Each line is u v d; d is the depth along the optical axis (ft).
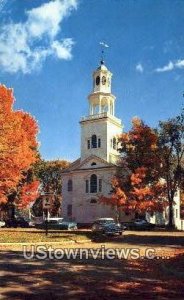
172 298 32.94
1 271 44.91
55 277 42.04
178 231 155.43
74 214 211.41
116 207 195.62
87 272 46.06
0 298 31.76
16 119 126.00
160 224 204.23
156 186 176.65
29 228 172.04
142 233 133.49
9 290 34.94
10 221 183.83
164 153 178.09
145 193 170.19
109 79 224.33
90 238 101.35
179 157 177.17
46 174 285.23
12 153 120.98
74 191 213.46
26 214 259.80
